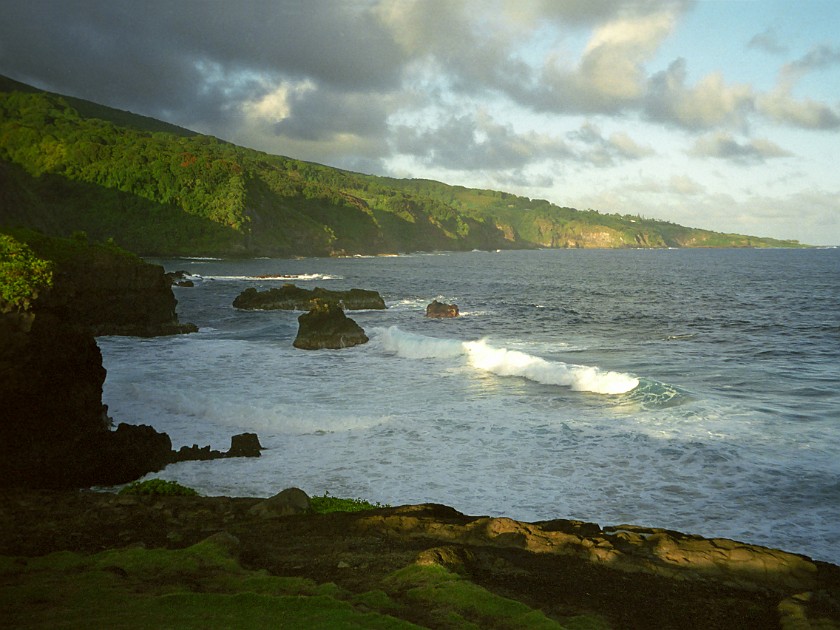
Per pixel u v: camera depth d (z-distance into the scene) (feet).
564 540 31.27
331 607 20.99
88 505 39.34
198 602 21.34
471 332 145.38
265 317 174.60
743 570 28.43
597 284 327.26
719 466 50.29
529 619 21.24
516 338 134.41
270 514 36.65
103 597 21.81
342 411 69.36
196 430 65.67
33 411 49.06
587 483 47.65
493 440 58.59
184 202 645.92
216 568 26.20
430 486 47.55
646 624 22.91
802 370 92.32
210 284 305.53
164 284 143.64
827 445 54.90
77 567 25.95
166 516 36.42
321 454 55.83
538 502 44.19
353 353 111.96
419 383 85.76
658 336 135.64
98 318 130.00
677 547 30.66
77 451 50.85
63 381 52.16
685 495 44.91
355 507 40.42
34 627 18.65
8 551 30.04
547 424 63.52
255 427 66.13
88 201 629.92
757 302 222.89
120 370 96.12
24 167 645.10
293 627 19.22
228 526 34.60
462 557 28.19
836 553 35.88
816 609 23.99
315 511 38.24
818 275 391.65
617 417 65.87
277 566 27.91
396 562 28.27
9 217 348.38
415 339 114.42
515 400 74.69
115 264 131.64
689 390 78.13
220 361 104.42
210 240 630.33
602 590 25.88
